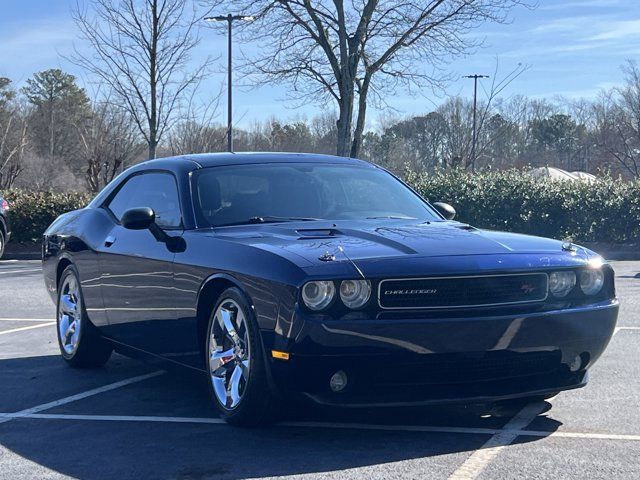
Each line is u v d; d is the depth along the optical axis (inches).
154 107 887.1
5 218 728.3
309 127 1733.5
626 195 774.5
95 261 257.0
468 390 183.9
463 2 879.1
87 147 1164.5
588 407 213.9
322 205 233.3
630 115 1667.1
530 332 182.2
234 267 192.4
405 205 246.4
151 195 248.8
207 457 178.4
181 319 214.4
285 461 174.1
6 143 1615.4
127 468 173.9
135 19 869.8
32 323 376.5
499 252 189.5
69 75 2608.3
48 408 225.5
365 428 196.5
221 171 239.0
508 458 173.0
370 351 173.3
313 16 902.4
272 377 181.2
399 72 920.9
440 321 174.4
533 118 2310.5
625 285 491.8
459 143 1327.5
